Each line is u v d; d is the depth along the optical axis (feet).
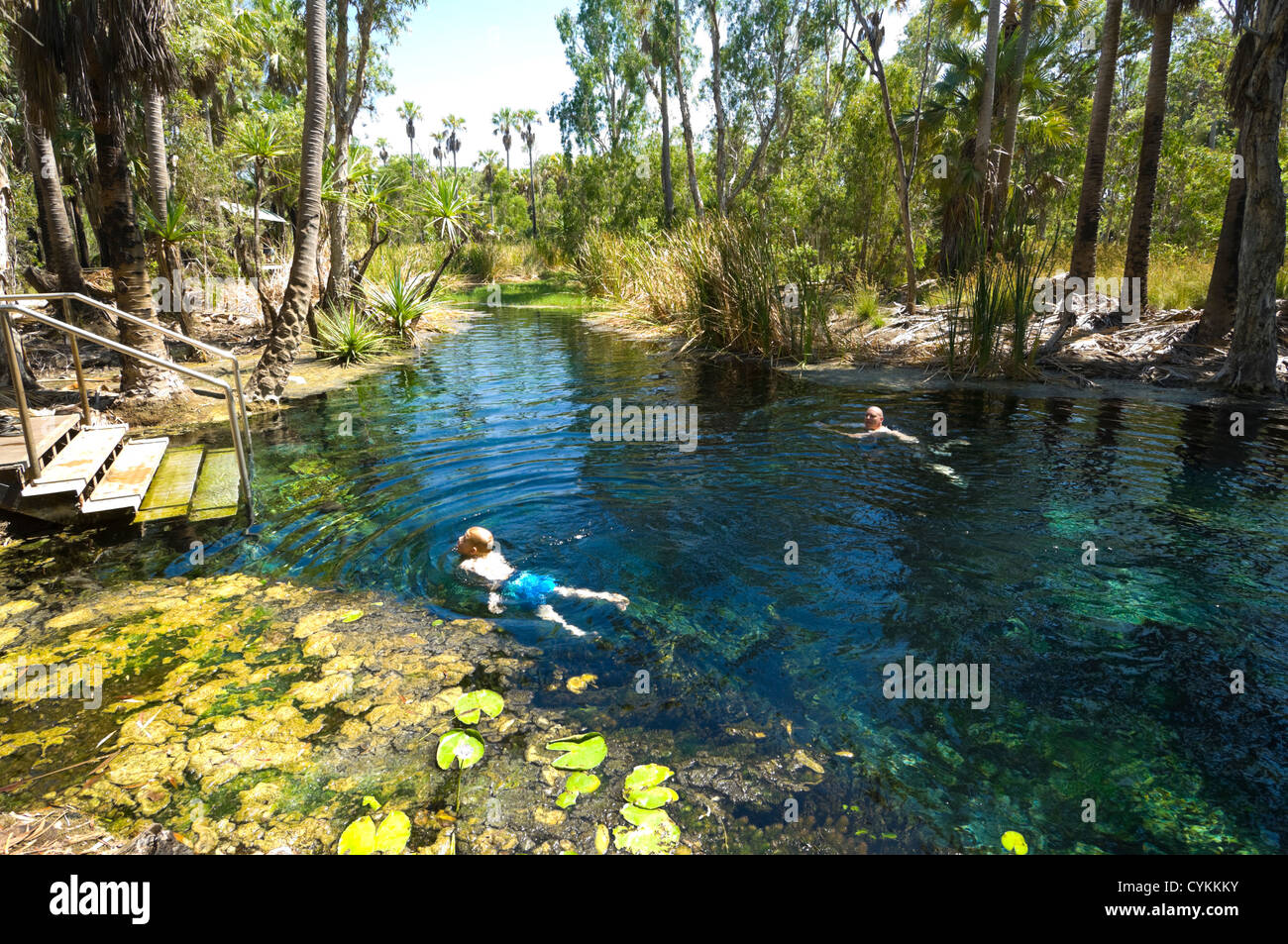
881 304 51.98
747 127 93.45
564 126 107.34
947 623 12.01
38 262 75.36
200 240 52.21
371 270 58.08
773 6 82.33
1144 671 10.59
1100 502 17.04
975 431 23.73
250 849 7.73
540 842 7.80
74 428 20.48
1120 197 74.95
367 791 8.59
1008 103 56.80
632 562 14.56
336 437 24.81
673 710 10.03
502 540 15.67
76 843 7.73
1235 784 8.43
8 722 9.93
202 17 46.42
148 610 13.01
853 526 16.03
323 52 30.40
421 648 11.69
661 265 55.42
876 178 56.75
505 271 103.91
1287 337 33.22
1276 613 12.01
